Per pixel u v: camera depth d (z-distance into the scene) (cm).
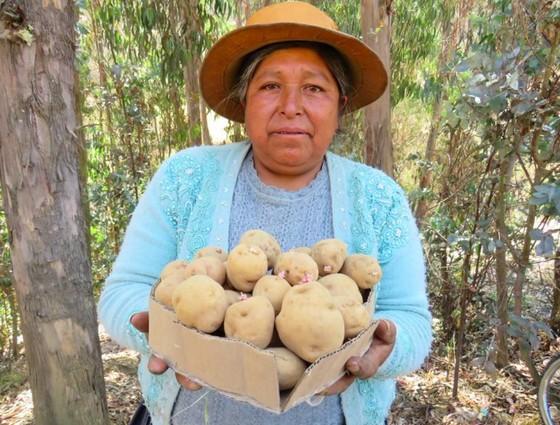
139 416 112
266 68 89
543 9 199
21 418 256
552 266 342
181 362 64
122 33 517
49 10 146
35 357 164
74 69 158
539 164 216
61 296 160
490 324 257
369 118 276
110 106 431
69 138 156
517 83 193
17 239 155
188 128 492
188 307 60
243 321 58
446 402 251
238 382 59
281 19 89
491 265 265
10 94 145
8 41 142
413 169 561
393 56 515
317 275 68
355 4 491
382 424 99
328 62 91
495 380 254
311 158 93
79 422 169
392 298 95
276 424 91
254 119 91
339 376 64
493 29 252
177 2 403
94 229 387
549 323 305
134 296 89
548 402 228
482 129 231
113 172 411
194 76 484
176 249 99
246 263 65
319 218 97
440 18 524
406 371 86
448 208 286
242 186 99
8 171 151
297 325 57
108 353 334
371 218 96
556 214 204
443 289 300
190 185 99
